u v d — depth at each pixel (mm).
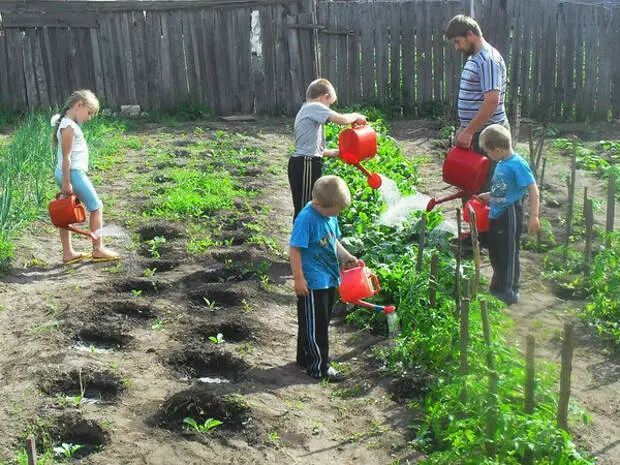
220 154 11539
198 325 6074
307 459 4438
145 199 9242
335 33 14172
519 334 5816
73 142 7035
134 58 14352
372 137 7020
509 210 6152
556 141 11773
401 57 14188
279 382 5242
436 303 5879
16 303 6383
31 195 8797
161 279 6914
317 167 6816
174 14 14227
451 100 14117
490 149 6176
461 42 7250
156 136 12938
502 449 4160
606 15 13391
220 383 5309
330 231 5203
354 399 5051
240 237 7977
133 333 5984
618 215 8656
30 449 3771
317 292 5203
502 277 6266
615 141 12305
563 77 13695
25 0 13938
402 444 4547
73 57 14250
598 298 6113
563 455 4086
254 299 6539
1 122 13844
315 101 6816
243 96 14500
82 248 7664
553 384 4992
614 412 4902
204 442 4609
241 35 14273
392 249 7020
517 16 13625
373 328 6047
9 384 5152
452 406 4531
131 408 4957
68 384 5258
